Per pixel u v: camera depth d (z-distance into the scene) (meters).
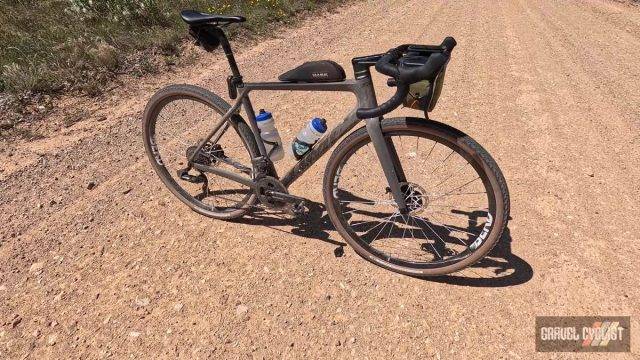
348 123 2.29
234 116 2.59
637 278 2.57
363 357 2.14
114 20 5.86
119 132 4.00
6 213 3.00
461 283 2.54
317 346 2.19
